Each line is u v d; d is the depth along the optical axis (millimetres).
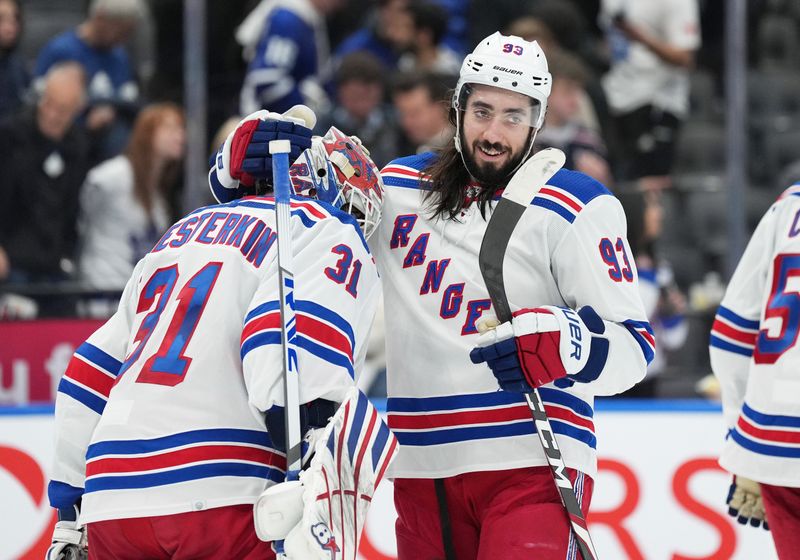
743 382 10117
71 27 17219
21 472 12516
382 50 17953
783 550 9523
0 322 14656
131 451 7188
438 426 8188
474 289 8164
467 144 8141
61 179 15898
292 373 7020
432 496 8273
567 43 17828
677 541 12445
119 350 7906
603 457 12555
